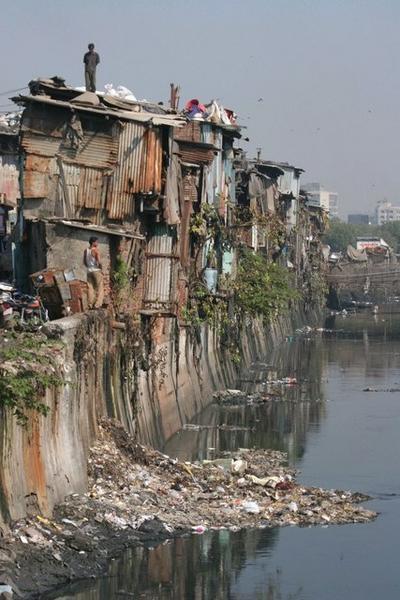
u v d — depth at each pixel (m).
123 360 52.31
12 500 35.38
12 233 59.84
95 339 46.09
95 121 55.28
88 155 55.34
